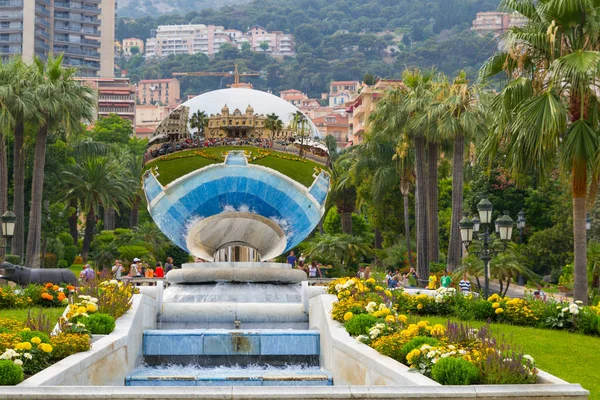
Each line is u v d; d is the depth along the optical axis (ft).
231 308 65.62
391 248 191.62
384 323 50.01
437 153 145.59
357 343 48.37
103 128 363.76
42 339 43.39
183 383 49.37
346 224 227.40
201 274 74.49
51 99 147.23
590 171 74.23
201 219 80.38
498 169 189.98
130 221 271.08
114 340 48.26
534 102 71.97
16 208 153.99
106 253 198.59
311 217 81.61
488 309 67.15
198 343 56.95
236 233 80.38
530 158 76.23
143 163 81.05
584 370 50.31
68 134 155.94
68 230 264.31
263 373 52.42
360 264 178.29
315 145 80.94
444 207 230.68
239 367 56.49
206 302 68.74
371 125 172.35
